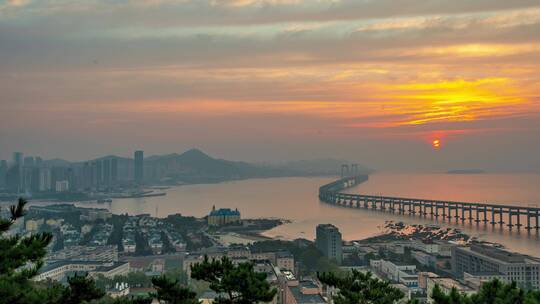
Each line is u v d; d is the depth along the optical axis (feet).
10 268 347.36
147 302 460.55
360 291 526.57
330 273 535.60
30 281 385.09
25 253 352.08
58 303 380.17
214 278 459.73
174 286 456.04
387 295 528.22
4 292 323.16
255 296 441.27
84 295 402.31
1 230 352.08
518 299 425.28
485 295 442.09
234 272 441.27
